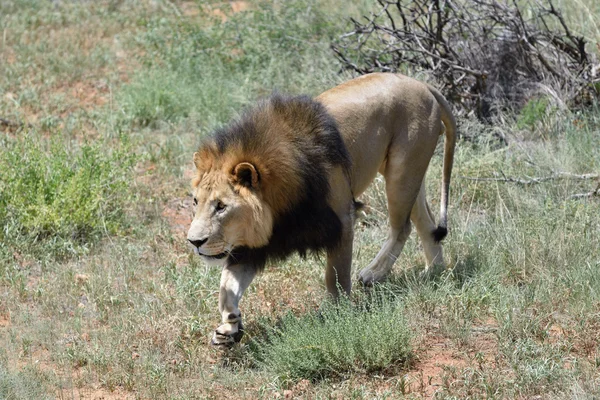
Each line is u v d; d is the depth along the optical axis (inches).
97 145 548.1
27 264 476.7
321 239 378.0
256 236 359.6
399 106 415.2
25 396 335.0
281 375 349.1
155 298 430.9
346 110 396.5
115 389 356.8
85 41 891.4
